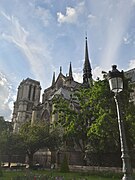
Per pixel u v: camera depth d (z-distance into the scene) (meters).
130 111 36.34
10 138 50.69
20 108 123.88
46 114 82.56
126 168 10.20
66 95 82.88
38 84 137.25
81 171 39.91
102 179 28.00
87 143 44.88
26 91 129.75
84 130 43.47
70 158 61.00
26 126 58.84
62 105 47.94
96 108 39.47
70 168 43.31
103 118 33.62
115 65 12.70
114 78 12.23
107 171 34.22
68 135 45.78
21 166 54.41
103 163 42.41
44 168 54.53
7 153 51.56
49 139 52.78
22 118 120.44
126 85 37.88
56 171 43.38
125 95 37.19
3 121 69.62
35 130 54.62
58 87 109.81
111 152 40.88
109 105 36.88
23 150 52.00
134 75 78.25
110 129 33.25
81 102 46.09
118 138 33.91
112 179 28.25
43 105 86.88
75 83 107.88
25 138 52.22
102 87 37.91
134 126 34.22
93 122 41.00
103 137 36.09
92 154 44.31
